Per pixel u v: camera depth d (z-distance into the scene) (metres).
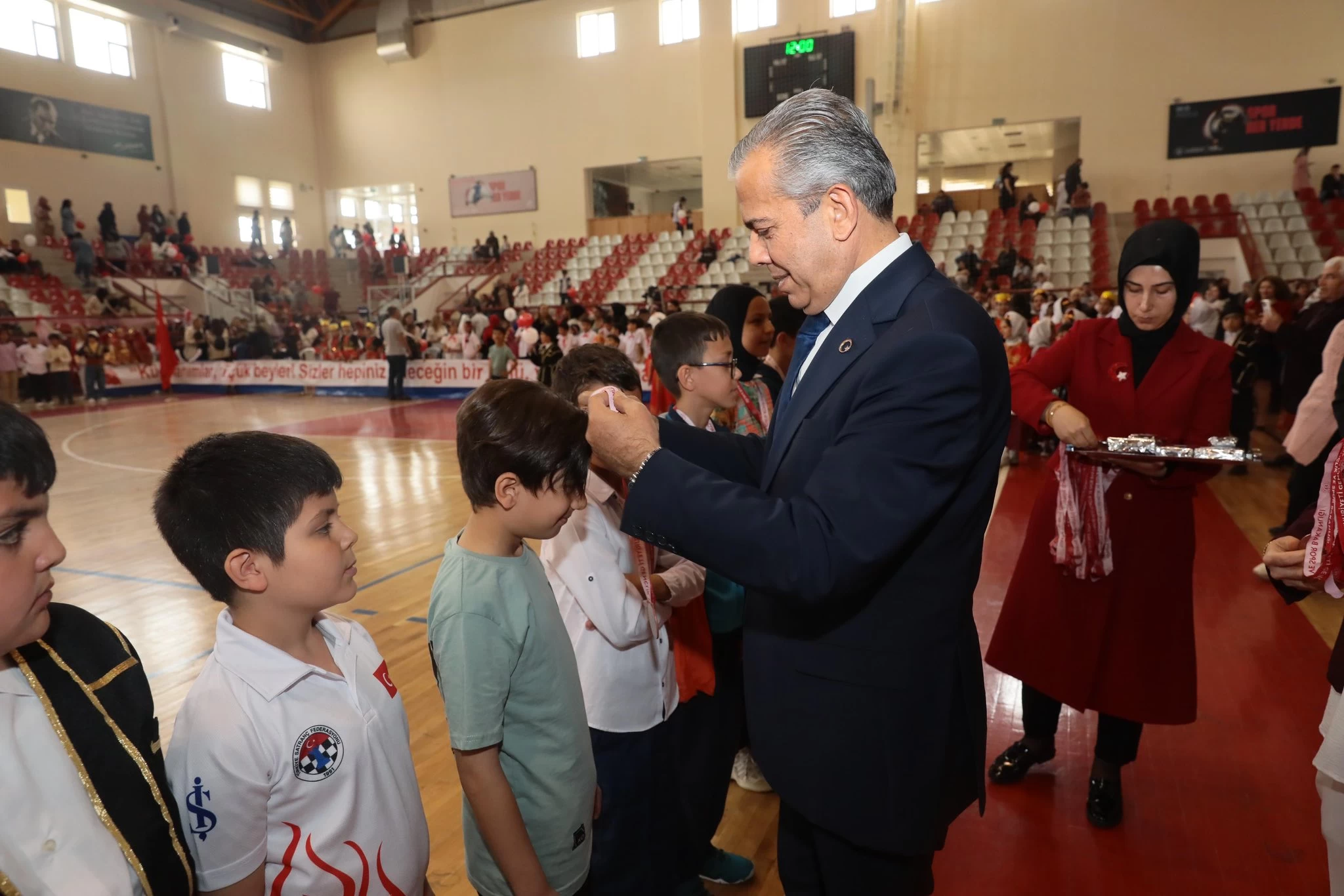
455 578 1.11
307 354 13.55
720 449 1.36
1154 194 12.88
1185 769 2.21
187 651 3.15
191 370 13.70
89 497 5.89
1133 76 12.71
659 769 1.52
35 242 13.98
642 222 16.36
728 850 1.93
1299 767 2.19
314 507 0.90
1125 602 1.86
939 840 1.10
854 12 13.81
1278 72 12.02
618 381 1.51
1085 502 1.85
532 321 11.94
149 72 15.62
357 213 20.22
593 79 16.03
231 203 17.09
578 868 1.22
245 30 17.00
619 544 1.40
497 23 16.64
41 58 14.02
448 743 2.42
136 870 0.74
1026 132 16.14
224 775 0.86
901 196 14.03
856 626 1.04
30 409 11.45
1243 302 9.40
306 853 0.92
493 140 17.09
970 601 1.11
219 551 0.87
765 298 2.19
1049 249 12.88
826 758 1.06
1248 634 3.07
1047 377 1.99
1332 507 1.12
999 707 2.57
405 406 11.32
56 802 0.70
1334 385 2.80
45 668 0.73
